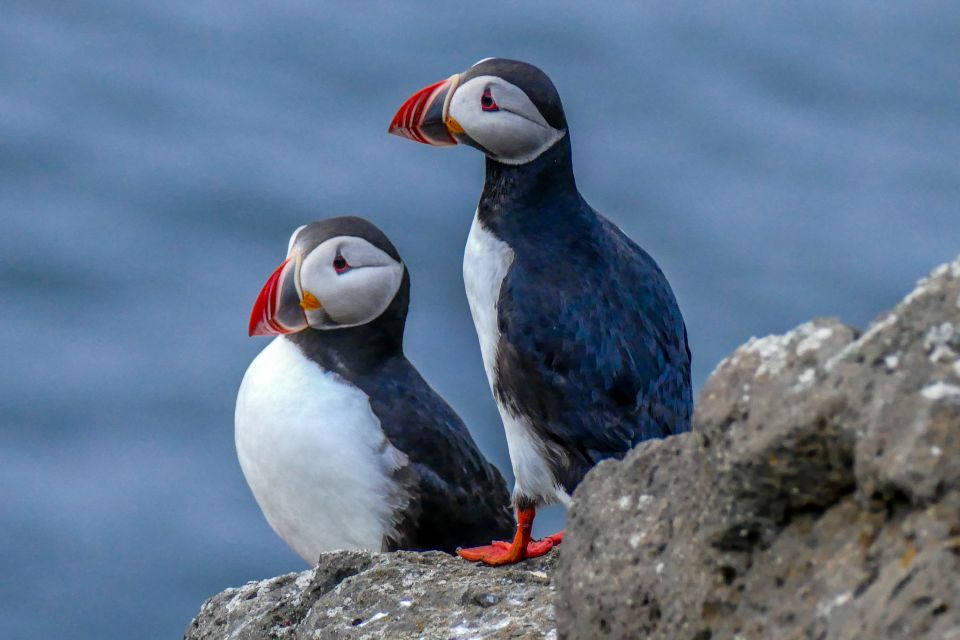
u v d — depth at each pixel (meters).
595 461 7.38
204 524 18.77
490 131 7.41
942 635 3.27
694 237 26.92
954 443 3.38
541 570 6.92
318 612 6.11
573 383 7.32
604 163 30.06
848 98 33.34
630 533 4.50
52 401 21.41
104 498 19.22
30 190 28.50
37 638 16.78
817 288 24.98
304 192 29.02
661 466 4.60
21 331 23.45
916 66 35.16
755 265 25.73
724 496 3.97
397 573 6.23
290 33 37.03
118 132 31.34
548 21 37.50
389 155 30.84
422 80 35.31
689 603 4.14
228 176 29.48
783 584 3.87
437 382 21.12
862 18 37.28
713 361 22.95
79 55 35.03
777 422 3.73
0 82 33.09
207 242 27.23
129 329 23.86
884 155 30.66
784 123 32.25
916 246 26.72
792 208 28.12
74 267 25.70
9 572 17.67
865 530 3.68
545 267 7.43
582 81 34.47
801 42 36.12
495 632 5.55
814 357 3.79
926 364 3.53
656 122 32.22
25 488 19.27
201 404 21.75
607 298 7.43
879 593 3.49
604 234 7.70
